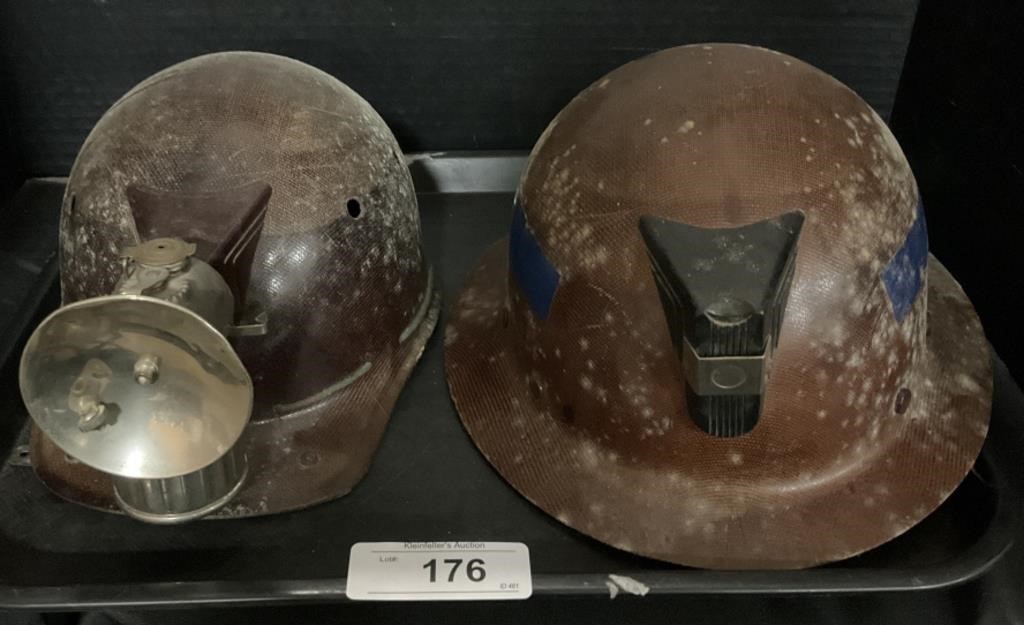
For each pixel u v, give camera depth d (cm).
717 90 59
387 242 69
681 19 90
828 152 57
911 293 60
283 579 58
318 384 66
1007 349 75
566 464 63
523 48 92
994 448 66
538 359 64
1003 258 75
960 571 56
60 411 47
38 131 95
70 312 44
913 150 93
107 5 88
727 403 52
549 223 61
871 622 61
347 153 66
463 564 59
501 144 98
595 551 61
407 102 95
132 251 51
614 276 57
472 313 76
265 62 69
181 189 60
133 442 48
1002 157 76
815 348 56
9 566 60
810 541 58
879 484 60
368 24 90
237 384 46
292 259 62
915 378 63
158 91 65
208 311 51
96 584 57
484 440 66
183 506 55
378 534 62
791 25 91
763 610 61
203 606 57
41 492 65
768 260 51
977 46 80
